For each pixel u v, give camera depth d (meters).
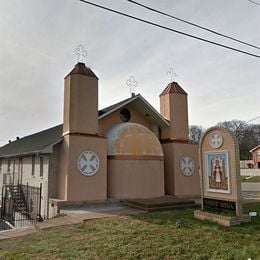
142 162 17.42
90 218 11.66
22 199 20.64
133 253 7.25
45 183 17.02
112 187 16.95
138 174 17.19
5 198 21.73
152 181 17.58
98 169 16.20
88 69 17.05
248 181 38.56
